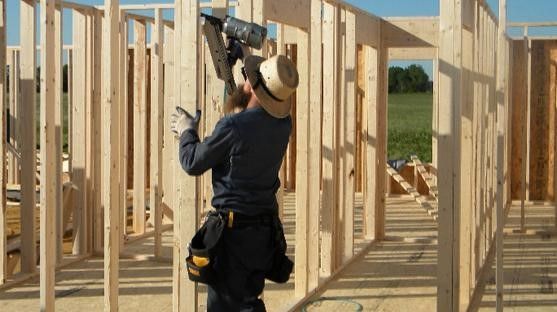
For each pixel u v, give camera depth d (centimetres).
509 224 952
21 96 639
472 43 573
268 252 349
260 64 347
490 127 791
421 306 558
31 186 641
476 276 639
